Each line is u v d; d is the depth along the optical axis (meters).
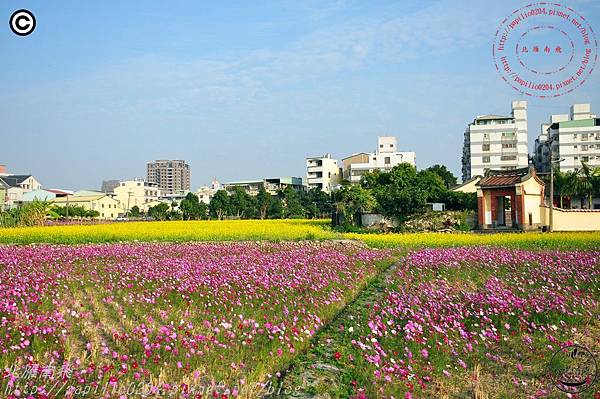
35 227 49.19
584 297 14.73
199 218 91.31
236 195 91.81
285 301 14.57
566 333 11.73
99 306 14.23
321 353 10.23
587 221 44.47
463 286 17.31
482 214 46.22
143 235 38.94
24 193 105.12
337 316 13.35
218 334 11.12
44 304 13.80
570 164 92.44
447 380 9.28
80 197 118.62
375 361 9.15
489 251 25.59
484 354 10.42
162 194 161.75
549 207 44.72
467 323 12.30
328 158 122.19
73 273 19.50
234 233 40.62
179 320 12.53
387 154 108.38
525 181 43.97
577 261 21.16
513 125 97.94
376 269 21.50
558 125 94.31
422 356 10.09
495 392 8.73
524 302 13.23
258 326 11.44
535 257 22.78
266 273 18.81
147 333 10.80
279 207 91.31
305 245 32.00
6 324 11.07
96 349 9.88
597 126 91.94
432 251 26.03
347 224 50.09
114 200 119.25
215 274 18.44
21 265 21.19
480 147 98.94
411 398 8.19
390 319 12.07
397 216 51.31
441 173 92.75
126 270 19.59
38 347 9.93
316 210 92.62
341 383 8.82
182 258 24.38
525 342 10.91
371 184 62.03
